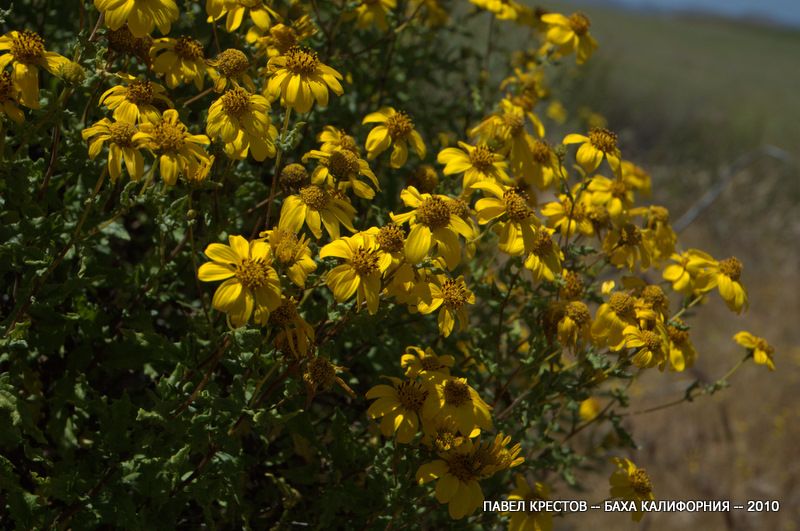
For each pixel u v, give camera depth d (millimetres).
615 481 3051
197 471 2412
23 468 2699
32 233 2371
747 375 8031
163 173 2238
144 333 2424
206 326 2428
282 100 2471
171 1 2387
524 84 3744
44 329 2527
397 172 3441
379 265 2229
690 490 6477
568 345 2684
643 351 2664
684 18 75938
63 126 2707
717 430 7090
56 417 2518
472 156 2908
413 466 2400
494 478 2965
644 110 16359
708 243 11586
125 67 2652
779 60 46344
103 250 2744
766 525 6332
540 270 2660
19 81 2221
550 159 3109
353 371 3271
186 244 2584
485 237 3113
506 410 2867
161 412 2232
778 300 10156
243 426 2521
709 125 17250
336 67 3301
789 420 7367
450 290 2416
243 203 2896
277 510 2871
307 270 2152
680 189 12680
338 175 2414
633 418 6977
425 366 2420
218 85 2502
